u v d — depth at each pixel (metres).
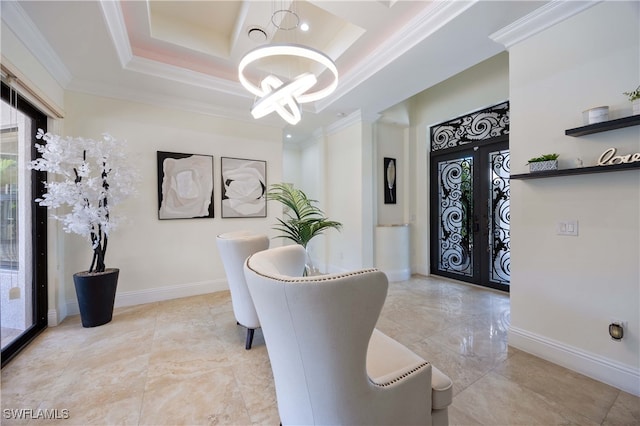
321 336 0.86
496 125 3.75
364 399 0.93
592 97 1.81
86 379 1.84
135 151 3.28
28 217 2.44
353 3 2.15
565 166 1.93
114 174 2.71
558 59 1.96
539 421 1.47
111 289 2.75
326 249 5.09
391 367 1.12
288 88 1.91
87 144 2.55
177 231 3.54
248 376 1.89
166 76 2.96
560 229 1.97
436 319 2.83
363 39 2.62
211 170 3.76
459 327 2.64
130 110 3.26
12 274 2.23
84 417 1.51
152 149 3.38
